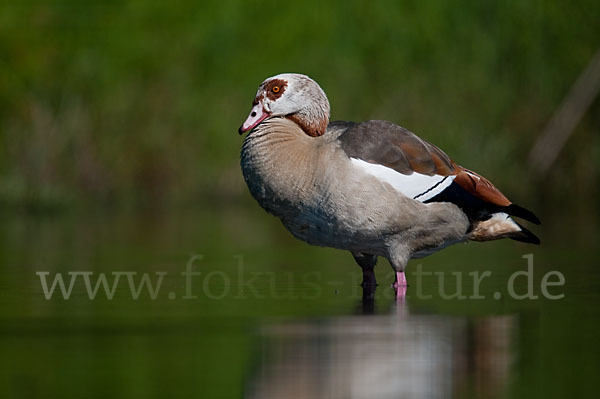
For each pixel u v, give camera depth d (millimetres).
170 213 20703
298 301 10000
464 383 6480
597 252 13961
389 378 6621
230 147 22656
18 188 21188
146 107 22766
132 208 21703
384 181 10422
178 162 22828
